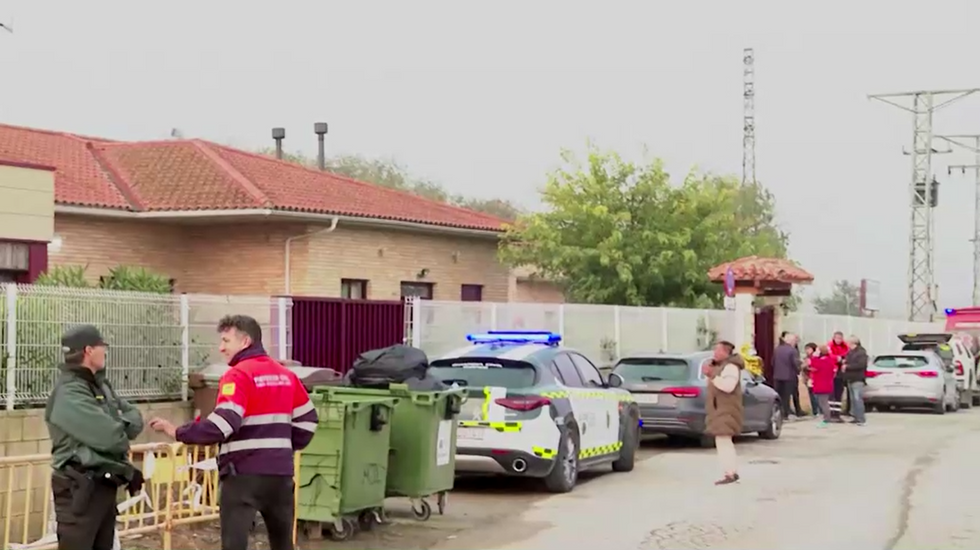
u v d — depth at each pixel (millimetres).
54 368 11148
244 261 23578
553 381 14156
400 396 11500
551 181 31266
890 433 23109
